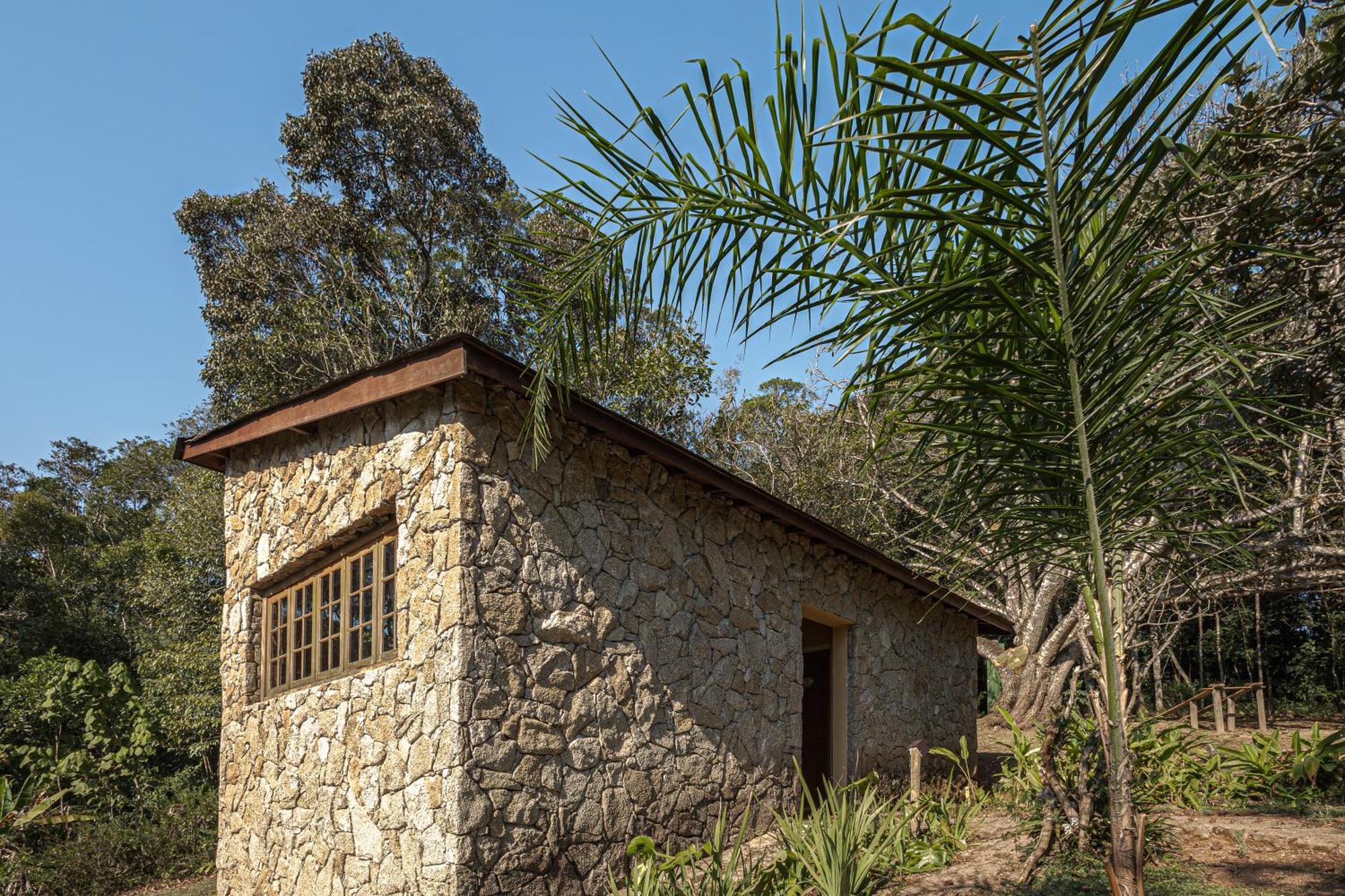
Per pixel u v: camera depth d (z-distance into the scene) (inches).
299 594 306.2
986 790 406.9
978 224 94.3
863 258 109.0
